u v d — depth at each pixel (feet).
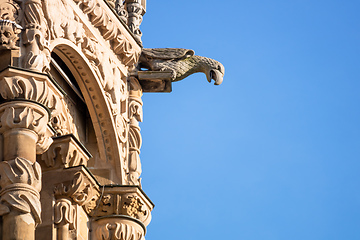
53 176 95.61
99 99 102.68
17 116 86.38
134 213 101.65
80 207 97.81
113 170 104.01
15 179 84.43
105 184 103.19
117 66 106.32
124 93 107.24
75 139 95.40
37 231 93.86
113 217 100.37
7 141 86.02
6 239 83.25
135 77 109.40
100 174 103.71
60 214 94.63
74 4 99.19
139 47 108.99
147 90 110.63
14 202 83.76
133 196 101.04
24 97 87.20
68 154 95.09
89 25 101.65
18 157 85.35
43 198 95.04
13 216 83.71
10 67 87.25
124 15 108.58
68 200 95.45
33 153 86.28
